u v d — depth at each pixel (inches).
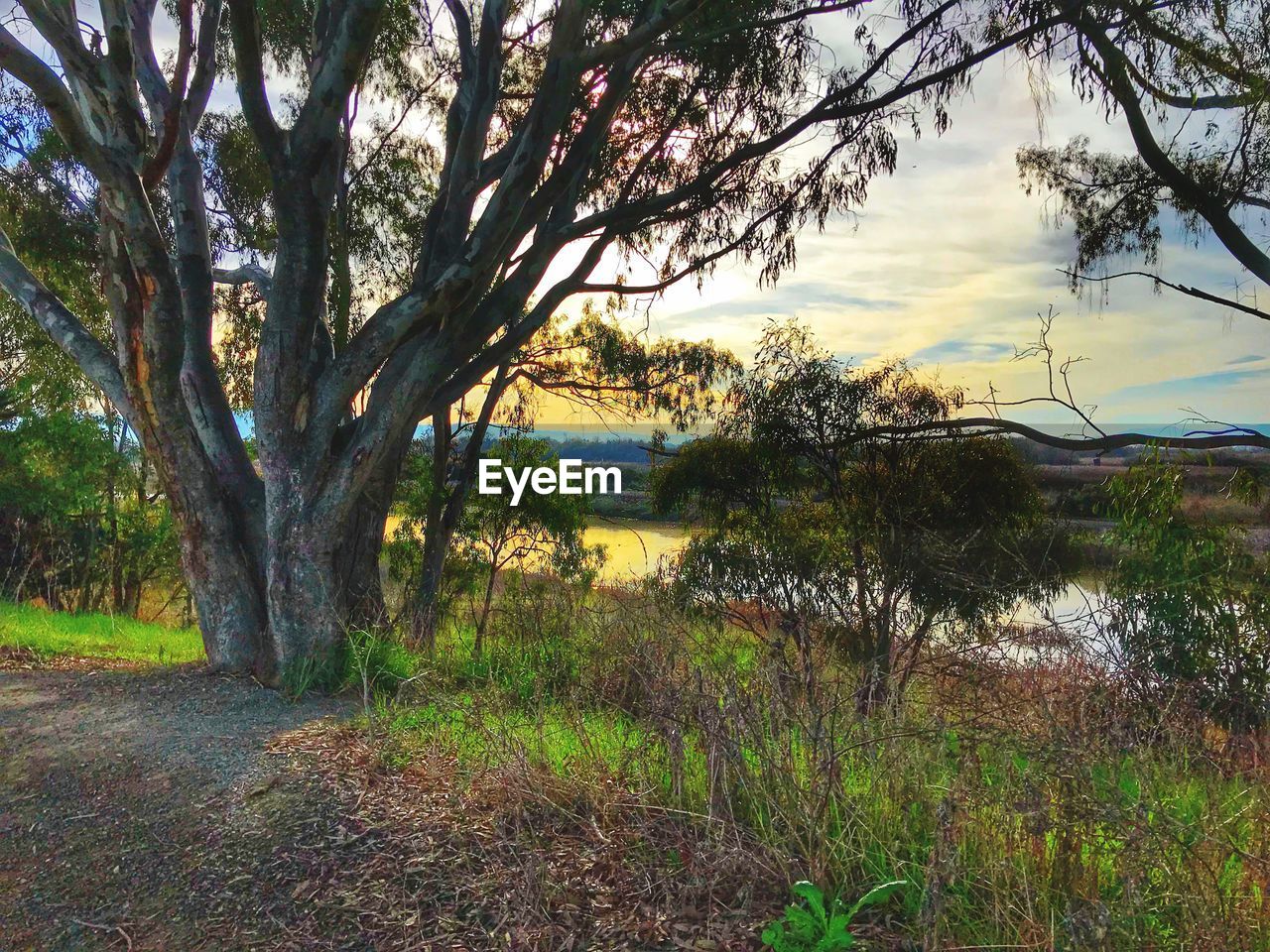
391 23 484.4
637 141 471.8
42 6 267.7
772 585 346.0
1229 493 348.5
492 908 140.4
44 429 615.5
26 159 447.5
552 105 302.7
